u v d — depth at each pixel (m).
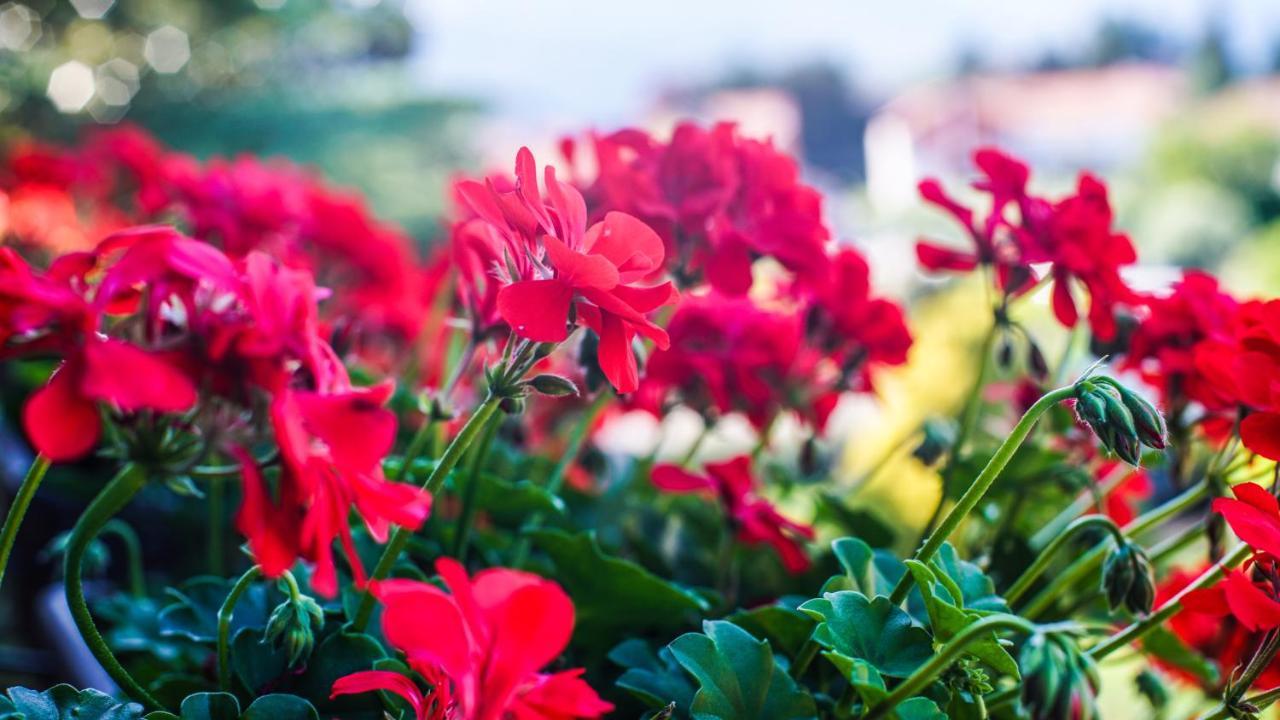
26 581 0.81
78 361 0.34
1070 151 11.68
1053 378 0.62
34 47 3.44
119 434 0.36
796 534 0.57
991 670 0.49
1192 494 0.52
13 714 0.40
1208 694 0.57
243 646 0.45
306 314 0.36
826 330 0.61
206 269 0.35
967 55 13.83
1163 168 6.50
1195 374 0.53
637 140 0.53
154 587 0.75
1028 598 0.58
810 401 0.63
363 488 0.35
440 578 0.50
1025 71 13.40
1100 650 0.46
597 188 0.53
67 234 1.02
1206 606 0.44
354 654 0.45
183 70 4.14
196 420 0.36
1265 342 0.45
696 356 0.59
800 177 0.56
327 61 4.86
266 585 0.50
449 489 0.57
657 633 0.53
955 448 0.58
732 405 0.62
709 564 0.63
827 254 0.53
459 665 0.35
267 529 0.35
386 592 0.35
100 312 0.35
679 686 0.46
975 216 0.57
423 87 4.88
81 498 0.80
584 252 0.40
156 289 0.35
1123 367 0.57
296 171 0.89
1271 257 2.76
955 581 0.45
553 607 0.35
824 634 0.42
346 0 4.70
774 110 13.98
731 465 0.56
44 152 0.99
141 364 0.34
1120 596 0.45
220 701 0.42
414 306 0.84
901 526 0.91
